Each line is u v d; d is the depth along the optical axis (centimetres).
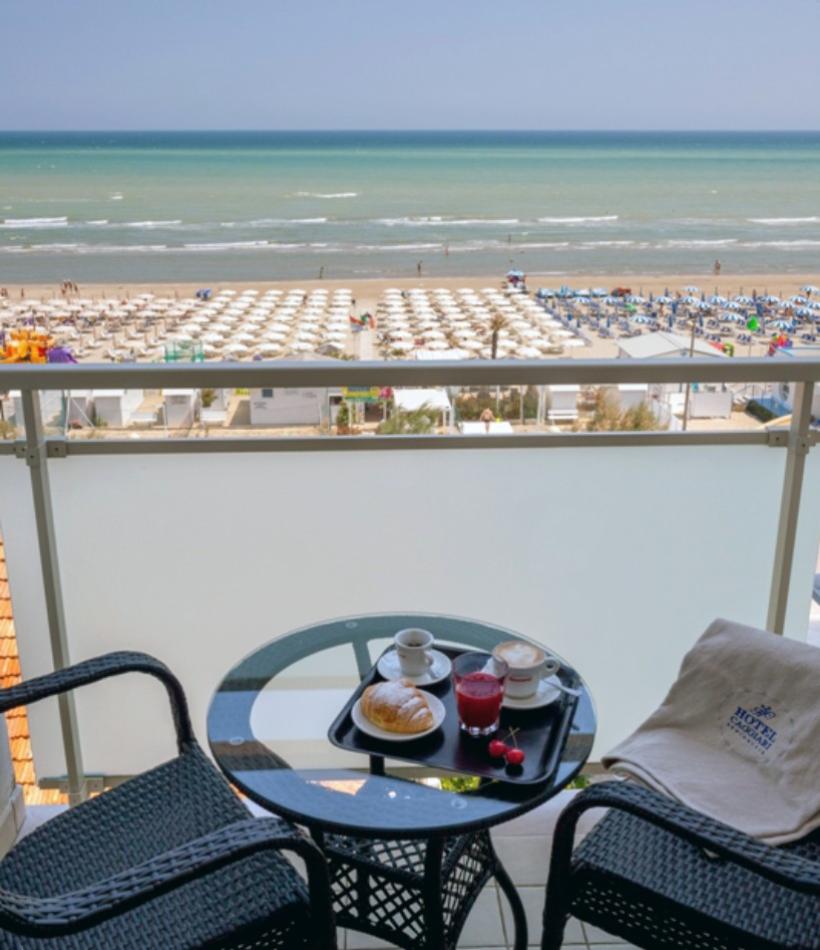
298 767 128
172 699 155
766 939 115
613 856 129
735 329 2695
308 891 120
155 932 118
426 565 206
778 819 136
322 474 196
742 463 200
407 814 119
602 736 222
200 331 2556
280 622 207
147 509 196
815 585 209
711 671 159
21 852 135
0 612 198
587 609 212
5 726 182
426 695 139
